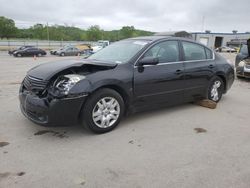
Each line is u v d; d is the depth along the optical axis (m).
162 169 3.07
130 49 4.71
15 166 3.08
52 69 3.91
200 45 5.62
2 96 6.56
